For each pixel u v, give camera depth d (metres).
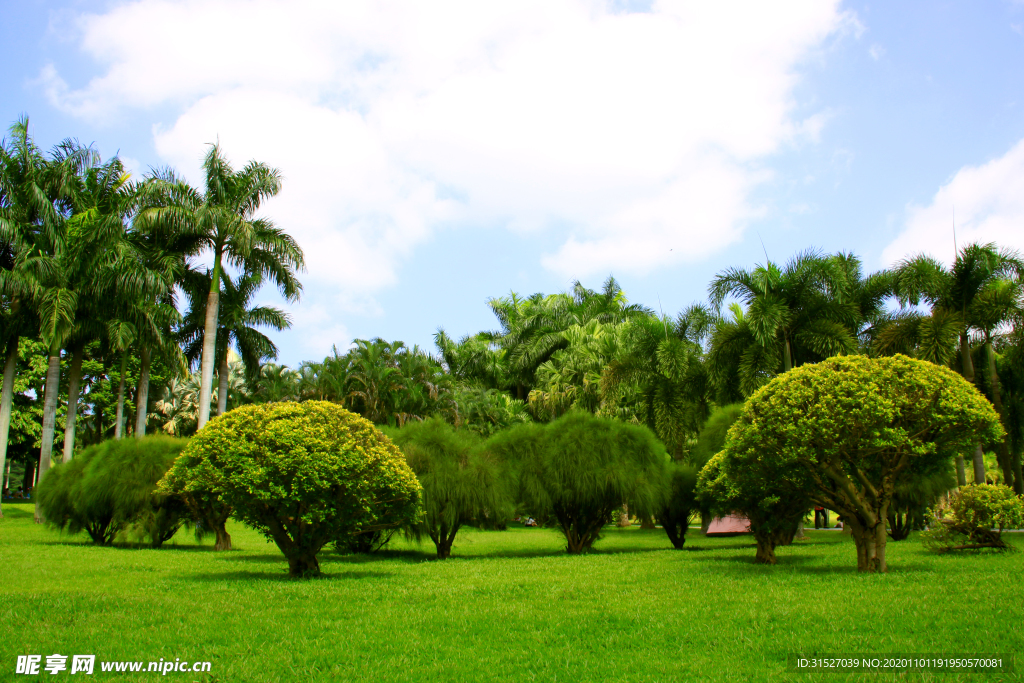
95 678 5.75
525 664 6.22
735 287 26.36
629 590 10.53
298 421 11.96
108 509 19.58
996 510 15.83
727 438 14.00
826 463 12.50
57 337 25.62
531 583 11.47
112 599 8.96
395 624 7.80
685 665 6.14
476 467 18.66
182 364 35.19
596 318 49.78
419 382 41.62
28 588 10.49
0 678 5.71
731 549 20.98
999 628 7.16
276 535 12.25
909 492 22.30
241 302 34.47
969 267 25.36
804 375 12.87
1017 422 29.28
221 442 11.65
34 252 26.72
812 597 9.46
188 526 20.61
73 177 28.61
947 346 24.00
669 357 27.75
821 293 26.14
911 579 11.12
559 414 41.31
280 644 6.85
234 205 30.98
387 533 19.17
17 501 49.41
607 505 20.55
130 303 28.05
